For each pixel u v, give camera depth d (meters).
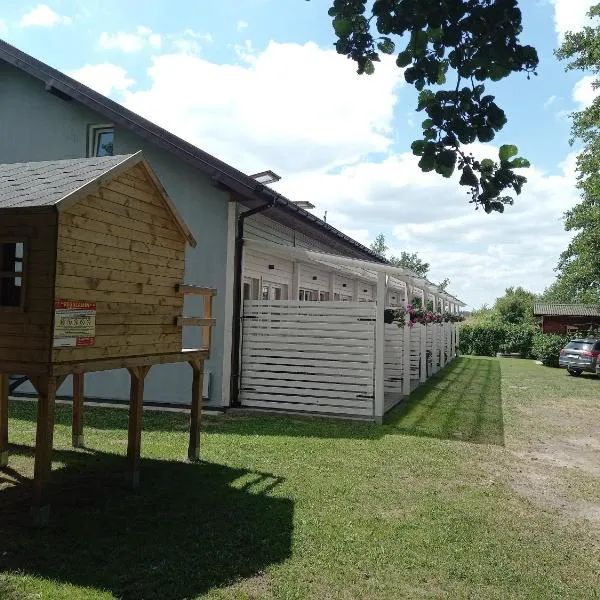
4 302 4.98
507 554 4.57
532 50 2.62
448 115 2.82
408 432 9.44
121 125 11.85
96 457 7.05
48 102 12.52
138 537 4.54
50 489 5.74
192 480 6.14
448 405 12.91
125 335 5.61
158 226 6.14
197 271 11.10
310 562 4.21
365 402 10.45
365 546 4.55
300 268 14.84
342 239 15.68
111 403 11.23
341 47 3.00
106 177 5.17
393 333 14.47
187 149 10.99
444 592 3.87
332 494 5.84
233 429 9.09
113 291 5.43
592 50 24.64
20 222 4.80
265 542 4.52
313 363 10.80
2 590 3.58
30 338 4.73
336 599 3.69
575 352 23.67
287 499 5.62
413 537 4.79
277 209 11.50
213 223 11.02
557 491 6.51
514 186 2.88
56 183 5.21
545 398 15.17
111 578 3.80
